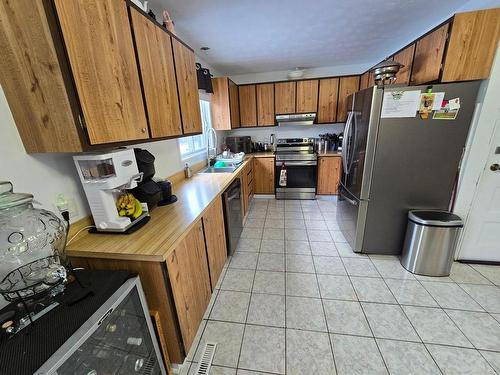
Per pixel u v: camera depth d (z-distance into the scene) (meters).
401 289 1.83
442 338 1.40
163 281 1.10
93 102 0.97
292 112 4.04
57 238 0.92
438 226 1.84
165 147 2.19
